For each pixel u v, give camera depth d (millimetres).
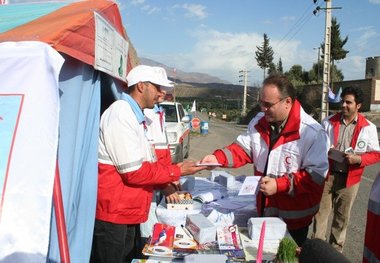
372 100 38281
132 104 2744
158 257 2352
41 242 1749
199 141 20484
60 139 2258
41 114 1867
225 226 2656
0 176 1777
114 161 2600
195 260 2189
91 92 2691
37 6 3162
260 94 2748
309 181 2666
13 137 1822
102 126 2645
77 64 2430
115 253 2732
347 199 4141
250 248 2453
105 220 2676
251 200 3334
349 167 4062
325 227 4234
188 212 2961
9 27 2414
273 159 2805
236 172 10422
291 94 2689
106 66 2777
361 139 4121
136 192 2693
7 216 1742
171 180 2775
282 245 2168
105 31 2754
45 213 1771
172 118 11664
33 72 1941
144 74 2803
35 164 1805
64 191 2225
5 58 1996
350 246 5008
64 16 2486
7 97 1896
